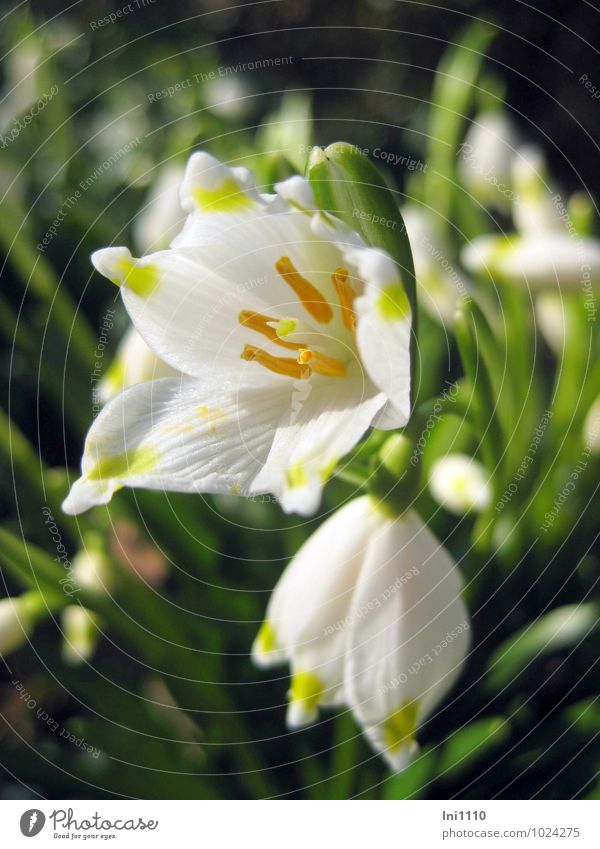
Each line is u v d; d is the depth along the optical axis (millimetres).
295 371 180
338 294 181
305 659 186
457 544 219
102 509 226
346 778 208
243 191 174
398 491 184
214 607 224
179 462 175
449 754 210
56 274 257
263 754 219
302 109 229
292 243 177
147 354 201
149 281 177
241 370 180
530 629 218
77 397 231
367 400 174
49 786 214
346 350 183
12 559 202
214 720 217
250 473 174
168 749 219
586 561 231
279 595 187
